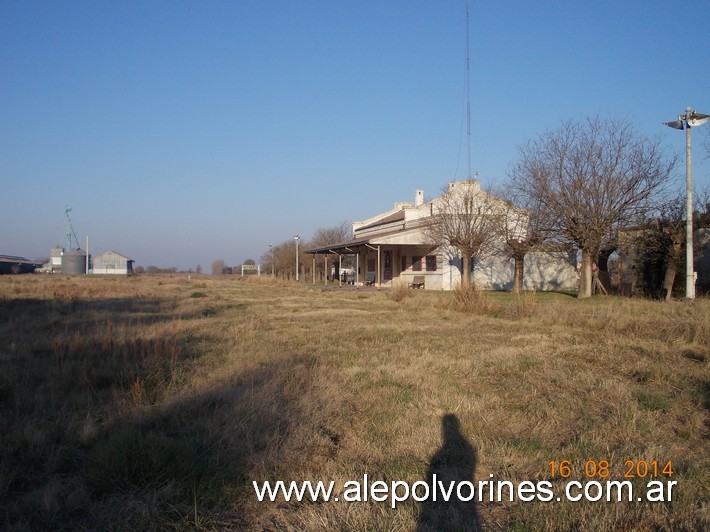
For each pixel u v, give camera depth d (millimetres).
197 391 7273
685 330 12523
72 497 4234
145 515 3988
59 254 102625
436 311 20172
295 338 12953
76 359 9312
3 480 4438
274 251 70000
